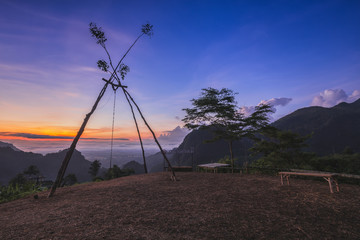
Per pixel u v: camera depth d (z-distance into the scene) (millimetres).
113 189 7227
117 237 3084
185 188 7184
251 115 14055
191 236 3111
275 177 9250
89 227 3531
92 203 5297
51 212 4613
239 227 3457
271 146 11727
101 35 9727
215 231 3297
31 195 7312
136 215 4164
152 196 5961
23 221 4062
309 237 3041
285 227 3426
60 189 8273
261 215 4043
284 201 5027
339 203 4684
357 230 3242
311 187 6605
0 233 3428
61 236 3164
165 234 3189
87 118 8094
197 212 4309
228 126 15250
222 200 5305
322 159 10156
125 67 10062
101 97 8891
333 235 3094
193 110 15992
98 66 9352
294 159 11062
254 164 12953
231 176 10062
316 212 4133
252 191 6352
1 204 6184
